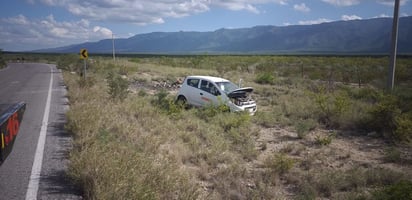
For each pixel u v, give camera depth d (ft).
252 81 85.25
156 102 45.29
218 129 33.99
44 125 29.58
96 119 27.45
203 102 46.06
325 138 31.22
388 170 22.54
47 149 22.31
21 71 122.42
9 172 18.10
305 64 145.07
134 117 34.53
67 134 26.37
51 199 14.94
